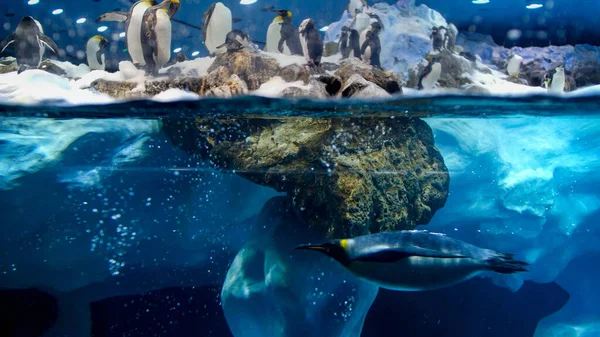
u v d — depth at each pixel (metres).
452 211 6.81
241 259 5.33
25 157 4.99
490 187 6.45
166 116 4.13
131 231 5.79
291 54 5.08
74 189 5.20
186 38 7.88
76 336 6.83
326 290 4.67
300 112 3.71
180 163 4.87
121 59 7.42
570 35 6.71
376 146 3.86
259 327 5.14
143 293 7.10
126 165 4.95
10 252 5.75
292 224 4.39
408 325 8.73
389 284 1.71
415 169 4.04
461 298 9.14
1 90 3.81
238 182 5.14
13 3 7.00
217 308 7.65
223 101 3.40
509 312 9.53
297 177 3.58
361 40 4.91
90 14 7.48
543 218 7.26
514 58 6.00
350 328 5.06
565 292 10.58
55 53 5.25
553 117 4.91
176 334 7.61
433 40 5.01
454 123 5.30
